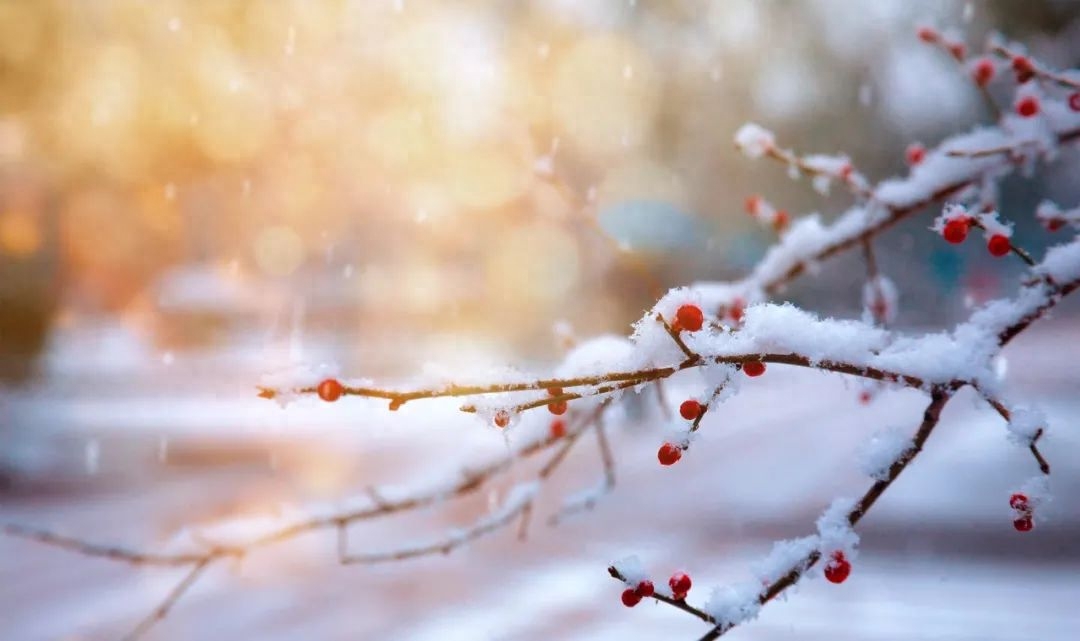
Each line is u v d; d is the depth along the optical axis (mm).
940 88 19172
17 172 15266
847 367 1410
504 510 2199
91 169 15148
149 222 21922
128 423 17031
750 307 1440
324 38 11383
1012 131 2342
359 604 7082
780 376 24906
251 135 13242
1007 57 2250
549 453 12938
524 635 6332
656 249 14430
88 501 10789
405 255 24266
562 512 2369
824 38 19578
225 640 6402
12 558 8617
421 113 8367
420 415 17438
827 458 12648
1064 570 7191
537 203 6727
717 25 19312
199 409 18984
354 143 12781
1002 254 1533
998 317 1502
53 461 12242
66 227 17172
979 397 1461
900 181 2494
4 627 6805
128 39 12742
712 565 7715
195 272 25188
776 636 6059
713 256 17469
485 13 11273
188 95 12883
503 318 18734
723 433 15906
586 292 13820
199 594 7500
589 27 13242
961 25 10516
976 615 6270
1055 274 1503
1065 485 9781
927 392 1455
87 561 8500
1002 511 8906
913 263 27016
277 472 12516
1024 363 22953
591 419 2299
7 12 12602
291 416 17875
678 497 10258
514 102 6156
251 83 12477
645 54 18531
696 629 6312
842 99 20297
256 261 26031
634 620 6555
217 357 23578
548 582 7500
